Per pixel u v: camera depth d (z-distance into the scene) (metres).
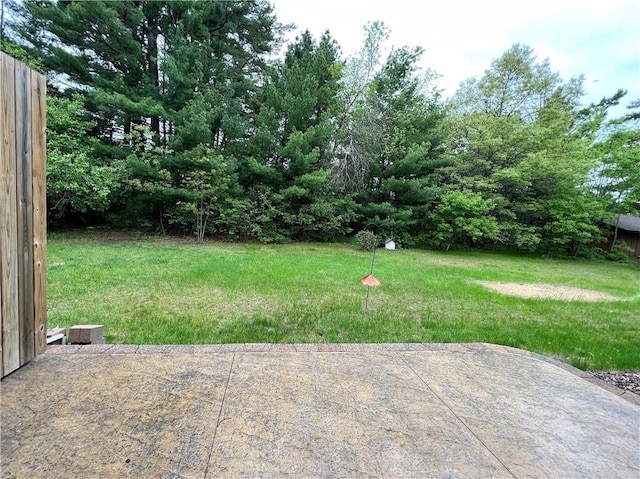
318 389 1.87
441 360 2.38
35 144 1.97
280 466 1.26
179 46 9.87
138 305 3.94
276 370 2.09
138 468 1.21
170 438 1.39
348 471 1.26
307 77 10.83
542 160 11.48
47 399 1.62
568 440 1.53
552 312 4.56
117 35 9.15
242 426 1.50
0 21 8.82
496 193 12.77
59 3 8.95
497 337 3.38
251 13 11.31
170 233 11.49
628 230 14.43
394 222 12.24
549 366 2.37
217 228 11.29
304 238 12.59
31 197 1.95
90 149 9.05
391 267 7.86
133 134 9.28
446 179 13.30
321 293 4.91
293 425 1.53
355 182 12.57
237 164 10.57
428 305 4.59
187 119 9.89
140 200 10.49
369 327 3.55
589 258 13.66
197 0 10.07
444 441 1.47
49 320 3.32
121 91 9.46
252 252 9.02
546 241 13.32
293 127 10.89
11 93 1.79
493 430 1.57
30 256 1.96
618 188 12.83
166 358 2.18
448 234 12.33
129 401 1.64
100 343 2.57
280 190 11.33
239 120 10.87
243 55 11.89
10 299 1.81
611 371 2.70
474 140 12.39
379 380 2.02
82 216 11.52
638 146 12.41
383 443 1.43
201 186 9.95
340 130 11.75
